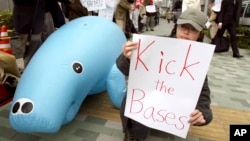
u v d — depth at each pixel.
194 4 6.48
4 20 4.34
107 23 2.99
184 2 6.62
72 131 2.42
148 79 1.62
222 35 6.94
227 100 3.47
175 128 1.64
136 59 1.60
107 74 2.71
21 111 1.87
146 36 1.53
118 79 2.70
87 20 2.91
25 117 1.86
